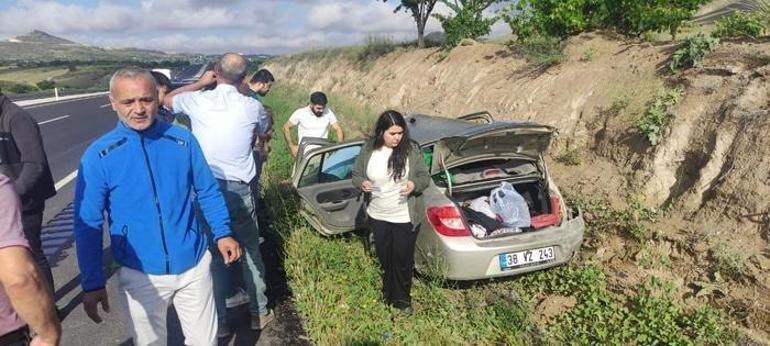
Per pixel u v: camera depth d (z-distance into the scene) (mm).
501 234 4555
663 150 5500
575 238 4699
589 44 8414
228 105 4074
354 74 19500
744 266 4105
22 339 2043
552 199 4848
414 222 4293
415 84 13250
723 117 5113
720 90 5406
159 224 2844
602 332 3877
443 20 13992
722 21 6641
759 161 4547
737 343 3699
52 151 13367
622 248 4969
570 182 6266
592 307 4219
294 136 11086
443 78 11984
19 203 1892
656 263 4637
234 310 4691
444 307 4391
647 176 5500
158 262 2869
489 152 4707
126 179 2762
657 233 4844
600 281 4559
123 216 2820
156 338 3053
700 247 4457
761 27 6188
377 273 4910
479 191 5078
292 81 30703
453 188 4738
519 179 4945
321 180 6051
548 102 7734
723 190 4664
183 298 3078
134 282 2898
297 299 4652
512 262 4477
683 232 4707
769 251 4109
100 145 2725
